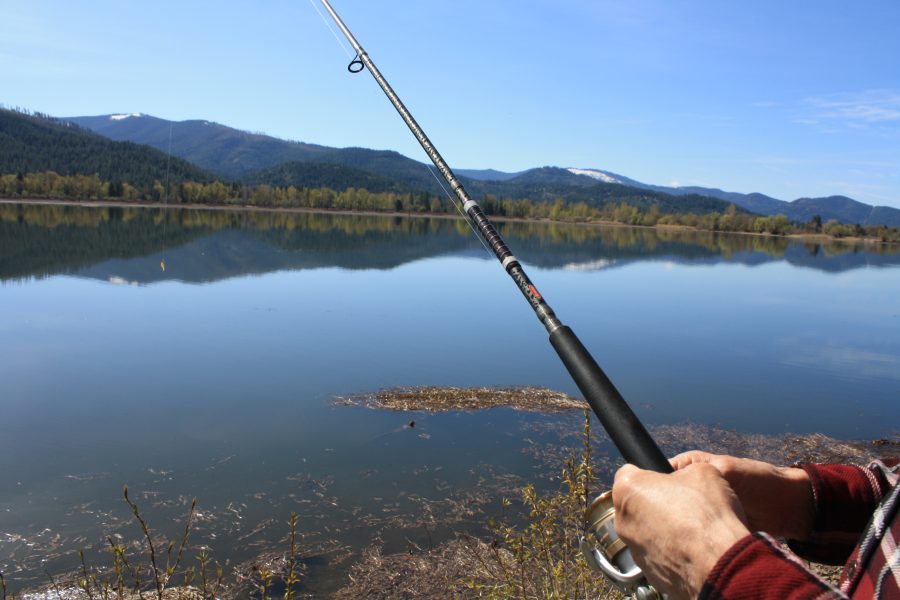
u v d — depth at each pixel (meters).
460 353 14.17
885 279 41.22
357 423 9.68
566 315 20.45
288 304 19.62
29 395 10.31
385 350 14.24
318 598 5.41
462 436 9.30
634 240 75.69
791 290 31.92
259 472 7.86
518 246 53.75
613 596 3.39
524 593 3.84
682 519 0.77
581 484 3.39
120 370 11.86
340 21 2.82
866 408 11.79
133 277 23.81
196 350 13.51
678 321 20.38
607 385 1.18
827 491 1.09
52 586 5.39
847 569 0.88
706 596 0.70
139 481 7.50
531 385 11.89
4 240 34.69
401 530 6.55
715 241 83.06
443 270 31.80
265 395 10.76
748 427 10.65
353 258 35.78
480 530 6.57
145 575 5.59
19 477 7.47
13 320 15.65
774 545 0.72
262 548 6.15
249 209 106.06
